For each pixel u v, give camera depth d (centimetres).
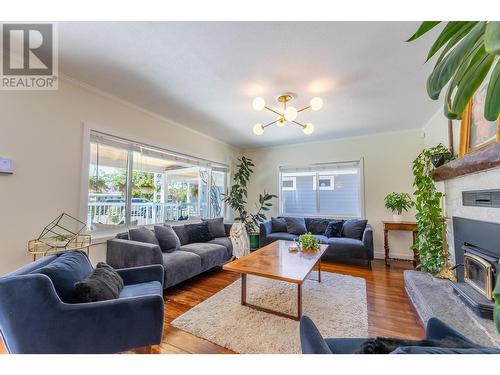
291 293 255
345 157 464
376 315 208
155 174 354
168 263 256
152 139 337
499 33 41
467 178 211
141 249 243
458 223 229
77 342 122
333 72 224
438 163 266
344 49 189
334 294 252
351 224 407
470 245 206
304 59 204
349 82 243
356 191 460
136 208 322
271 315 208
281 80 240
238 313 212
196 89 262
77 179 246
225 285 287
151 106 312
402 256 405
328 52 193
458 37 63
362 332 181
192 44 185
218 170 495
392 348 78
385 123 374
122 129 294
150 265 219
